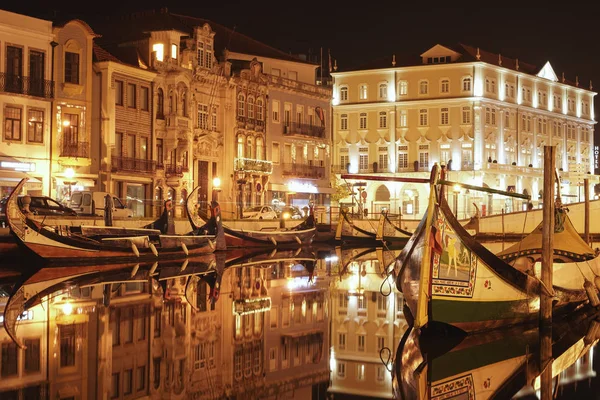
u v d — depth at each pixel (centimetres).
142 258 3975
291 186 7388
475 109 9000
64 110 5025
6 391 1517
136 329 2130
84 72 5144
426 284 1966
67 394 1508
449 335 2148
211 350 1933
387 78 9331
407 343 2070
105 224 4212
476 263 2061
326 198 7950
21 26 4756
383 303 2731
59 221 4159
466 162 9044
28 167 4775
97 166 5288
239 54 7125
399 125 9281
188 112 6044
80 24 5109
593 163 11600
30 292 2797
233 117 6669
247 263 4153
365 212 7469
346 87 9512
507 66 9681
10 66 4728
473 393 1625
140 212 5619
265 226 5825
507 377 1747
